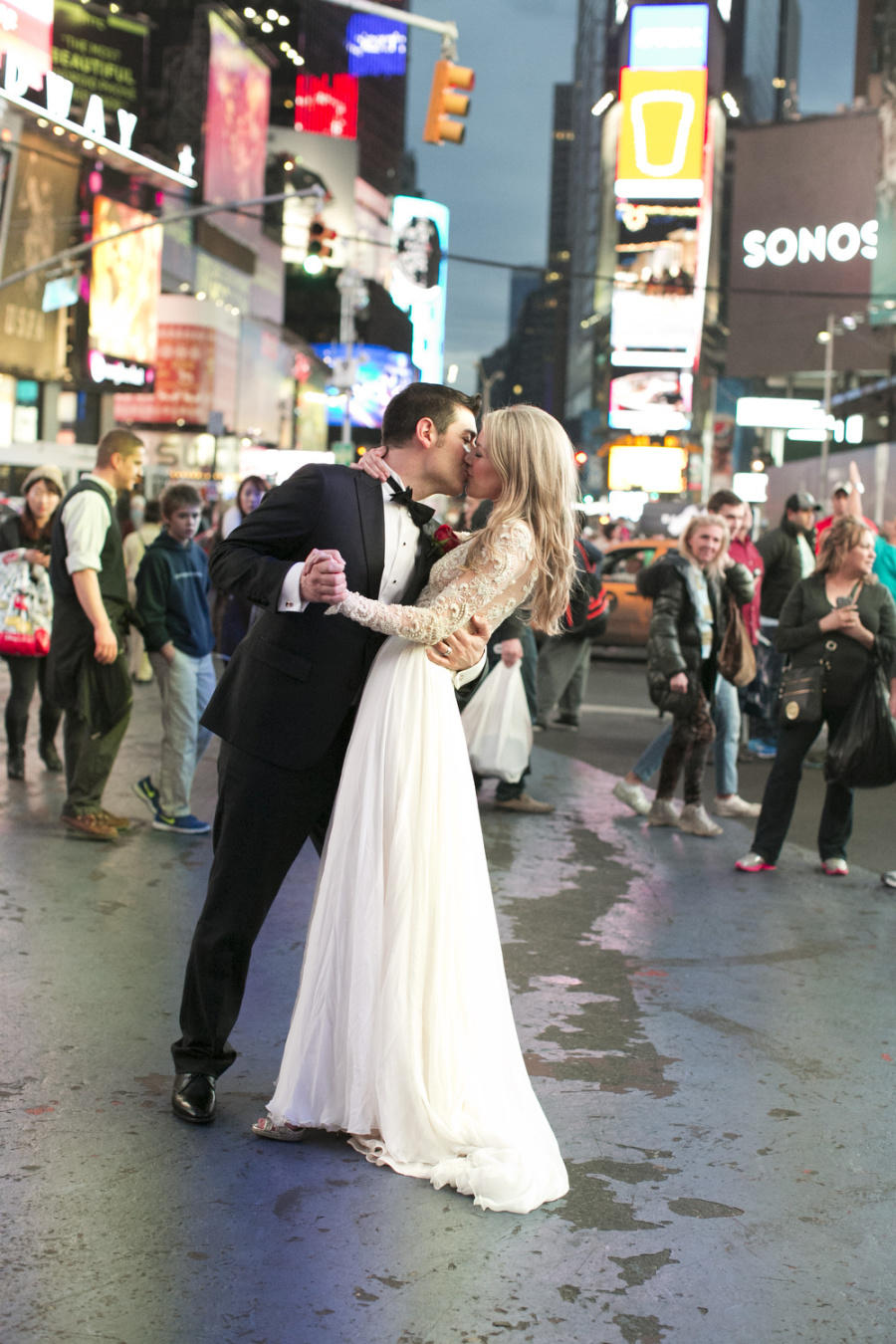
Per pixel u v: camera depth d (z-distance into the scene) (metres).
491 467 3.38
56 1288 2.71
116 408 58.78
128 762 9.41
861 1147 3.60
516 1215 3.12
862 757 6.62
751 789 9.88
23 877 6.10
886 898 6.57
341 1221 3.04
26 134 39.62
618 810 8.69
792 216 68.56
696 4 83.06
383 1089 3.30
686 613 7.96
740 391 83.25
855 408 68.25
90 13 45.66
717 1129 3.69
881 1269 2.94
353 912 3.33
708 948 5.57
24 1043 4.08
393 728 3.35
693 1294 2.80
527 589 3.40
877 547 10.32
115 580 6.76
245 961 3.57
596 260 127.88
